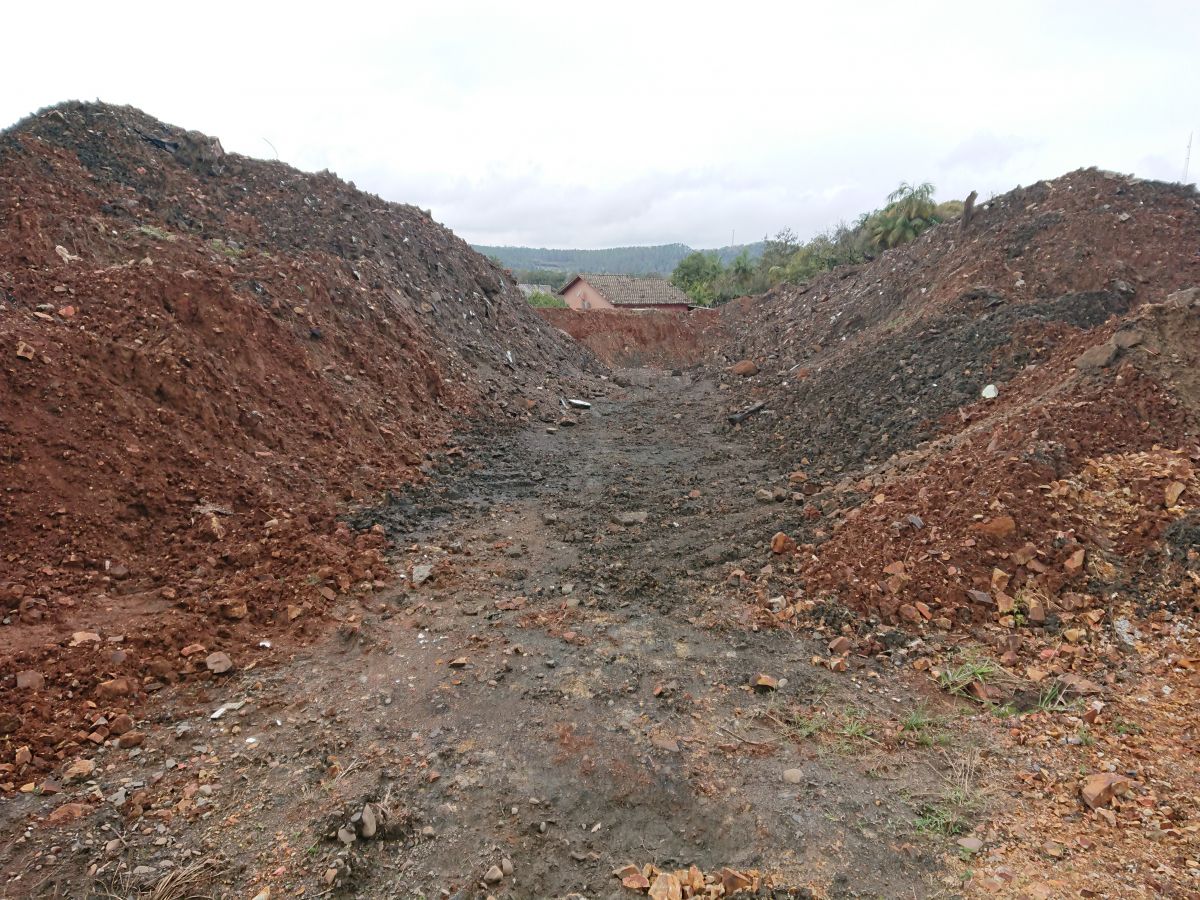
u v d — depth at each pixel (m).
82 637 3.85
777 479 7.94
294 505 6.08
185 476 5.62
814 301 18.33
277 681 3.94
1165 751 3.28
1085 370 6.61
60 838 2.76
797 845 2.87
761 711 3.76
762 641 4.48
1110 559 4.66
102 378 5.79
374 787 3.12
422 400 9.79
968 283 11.60
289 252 10.62
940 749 3.45
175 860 2.71
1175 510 4.80
